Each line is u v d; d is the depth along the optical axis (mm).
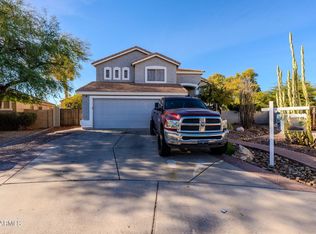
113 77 21422
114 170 6500
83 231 3439
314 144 10508
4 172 6277
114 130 15836
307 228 3561
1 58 12273
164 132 7688
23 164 7098
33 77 13148
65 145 10117
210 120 7543
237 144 10078
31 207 4203
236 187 5281
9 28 12680
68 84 16484
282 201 4543
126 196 4699
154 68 20516
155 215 3928
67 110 22531
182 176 6035
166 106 9359
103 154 8477
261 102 25000
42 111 19797
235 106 23422
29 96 14938
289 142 11430
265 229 3525
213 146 7562
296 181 5867
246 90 19750
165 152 7988
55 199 4543
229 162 7477
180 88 18906
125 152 8836
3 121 17000
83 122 17172
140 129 16562
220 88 22781
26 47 13539
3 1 12875
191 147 7445
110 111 17344
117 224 3633
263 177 6043
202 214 3980
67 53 15414
